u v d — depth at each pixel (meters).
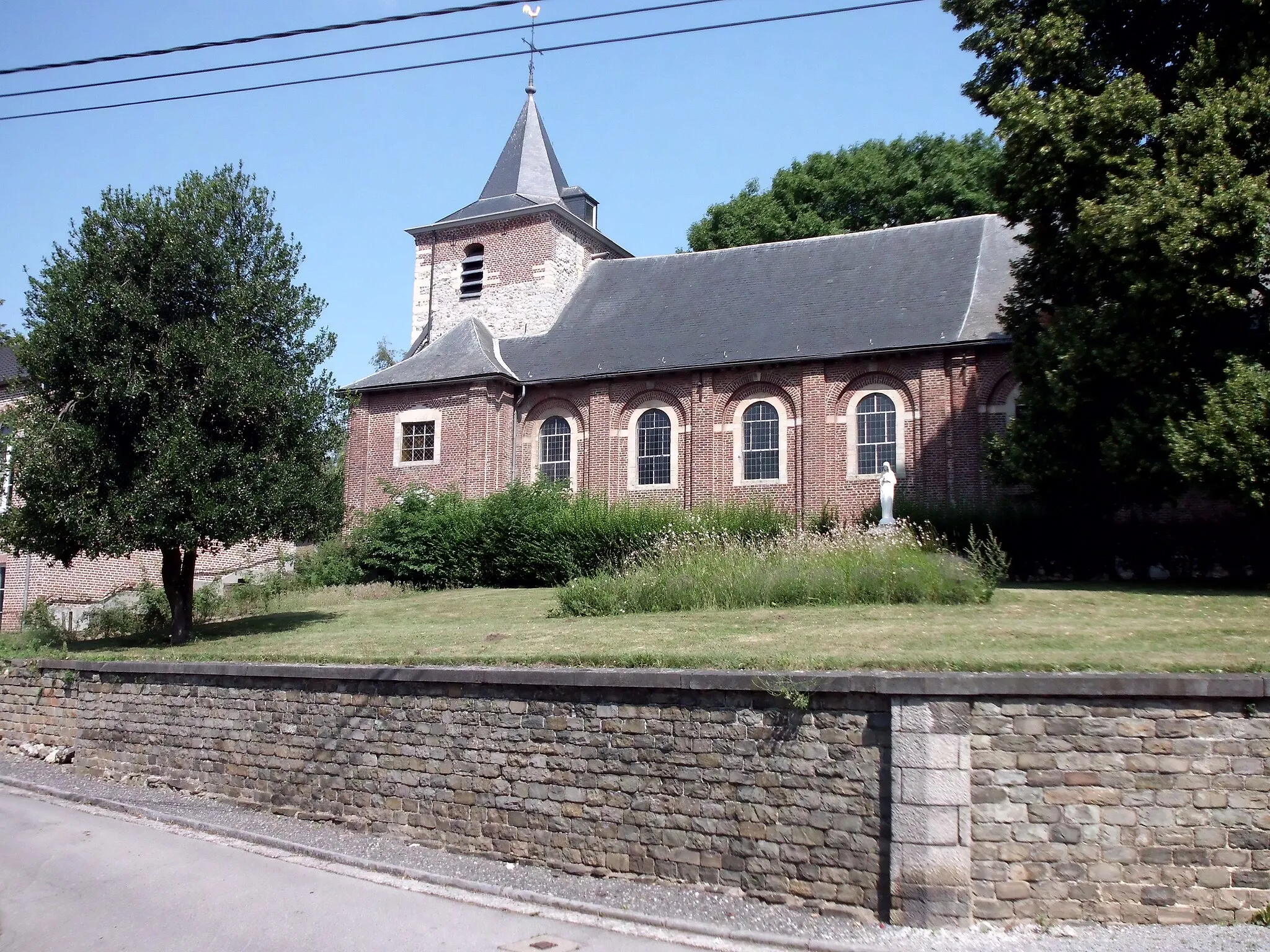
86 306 16.31
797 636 12.31
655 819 8.97
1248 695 7.62
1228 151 15.77
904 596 15.34
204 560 30.59
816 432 26.17
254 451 17.33
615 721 9.26
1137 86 16.92
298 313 18.16
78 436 15.90
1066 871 7.69
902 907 7.73
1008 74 19.45
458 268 34.72
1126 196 16.48
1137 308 16.58
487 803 9.95
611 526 24.38
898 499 23.69
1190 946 7.06
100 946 7.38
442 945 7.45
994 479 19.94
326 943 7.47
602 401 29.20
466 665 11.11
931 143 41.00
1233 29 16.91
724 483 27.34
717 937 7.65
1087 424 18.20
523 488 27.20
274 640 16.52
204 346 16.58
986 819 7.79
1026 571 21.16
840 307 27.72
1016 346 19.91
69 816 11.78
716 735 8.74
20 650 16.19
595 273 34.31
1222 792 7.62
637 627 14.32
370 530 27.38
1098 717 7.78
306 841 10.47
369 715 10.98
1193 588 17.23
